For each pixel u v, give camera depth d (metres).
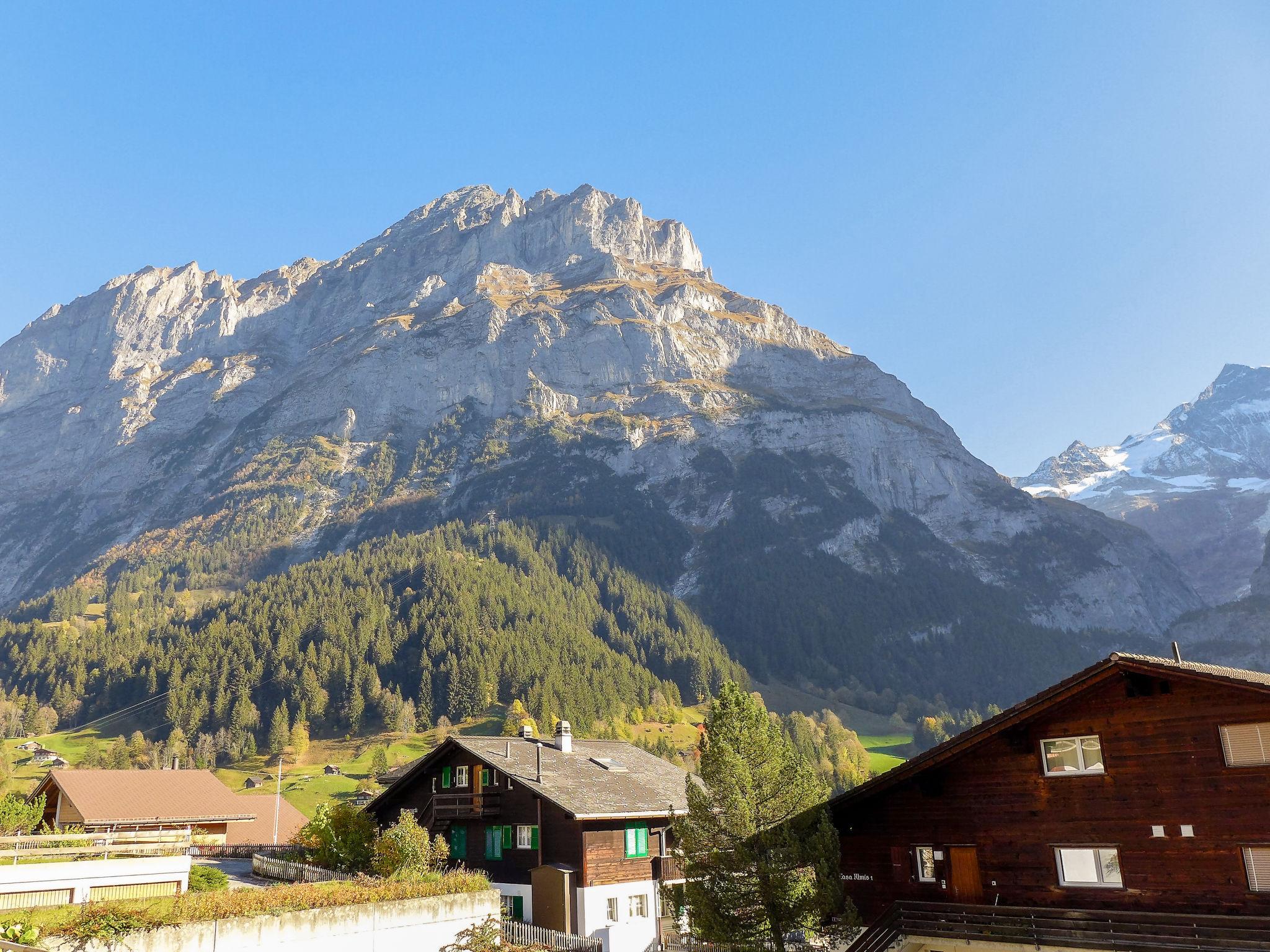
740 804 31.67
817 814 32.56
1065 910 28.89
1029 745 31.25
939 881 32.19
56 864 35.94
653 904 46.94
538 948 38.06
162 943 27.92
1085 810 29.70
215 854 63.53
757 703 34.25
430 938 34.59
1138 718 29.27
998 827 31.28
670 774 56.69
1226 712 27.70
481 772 50.62
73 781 59.81
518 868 47.22
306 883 33.59
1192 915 26.62
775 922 30.91
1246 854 26.75
